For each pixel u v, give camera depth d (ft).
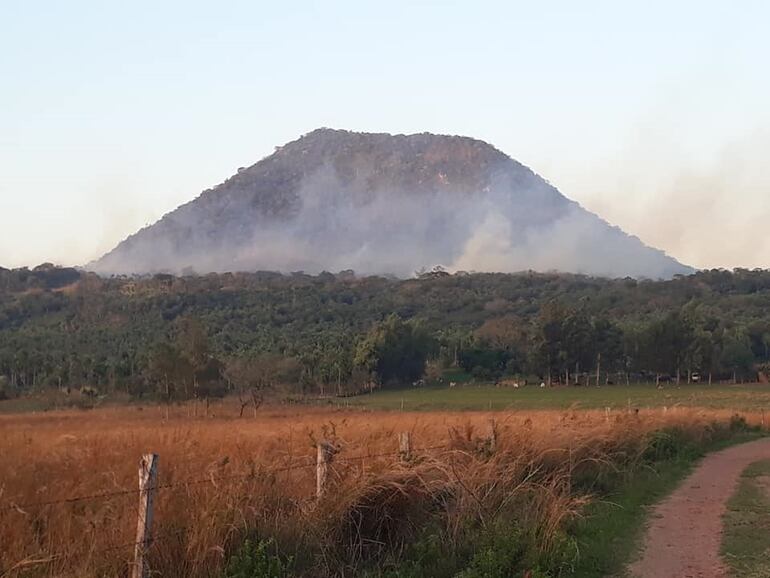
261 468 28.89
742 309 415.23
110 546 22.04
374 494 28.25
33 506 23.71
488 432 41.86
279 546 24.56
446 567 26.30
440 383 294.87
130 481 28.37
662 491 47.98
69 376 243.60
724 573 28.25
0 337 358.23
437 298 522.88
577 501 34.14
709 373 292.61
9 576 20.17
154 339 343.05
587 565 28.68
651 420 71.72
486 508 31.24
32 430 65.21
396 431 45.01
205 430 54.65
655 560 30.25
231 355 253.65
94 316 440.04
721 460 67.92
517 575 26.21
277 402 211.82
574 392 241.96
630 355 297.74
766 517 39.19
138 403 205.05
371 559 26.91
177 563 22.57
